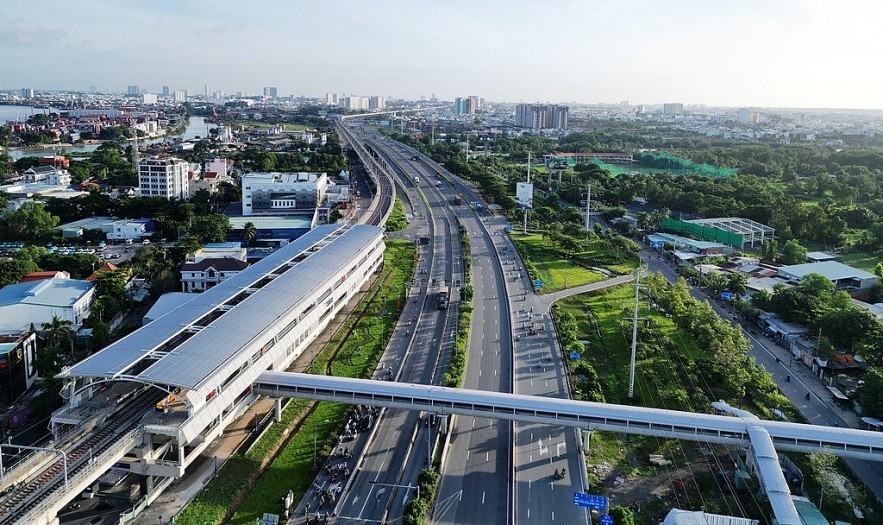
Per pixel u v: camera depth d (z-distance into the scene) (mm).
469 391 148000
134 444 124688
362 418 159250
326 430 154750
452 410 147125
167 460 129500
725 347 183250
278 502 127562
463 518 123375
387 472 138250
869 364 188250
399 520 122875
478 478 136625
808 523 121750
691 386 183000
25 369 174000
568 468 141125
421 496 124750
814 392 183500
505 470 140000
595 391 166500
